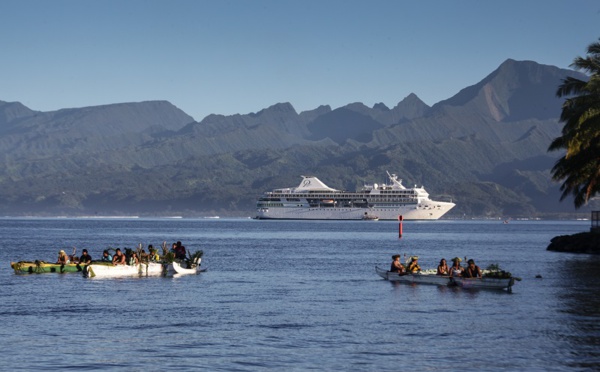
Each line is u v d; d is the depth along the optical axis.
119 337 70.38
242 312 85.25
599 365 59.28
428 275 114.00
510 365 59.38
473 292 102.88
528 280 117.12
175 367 59.16
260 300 95.75
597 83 163.00
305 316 82.25
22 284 114.56
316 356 62.66
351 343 67.56
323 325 76.44
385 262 168.12
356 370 58.25
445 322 77.81
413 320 79.19
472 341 68.06
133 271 129.00
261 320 79.62
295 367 59.16
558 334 70.94
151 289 108.56
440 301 93.75
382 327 75.19
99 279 122.62
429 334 71.38
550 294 99.75
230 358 62.03
